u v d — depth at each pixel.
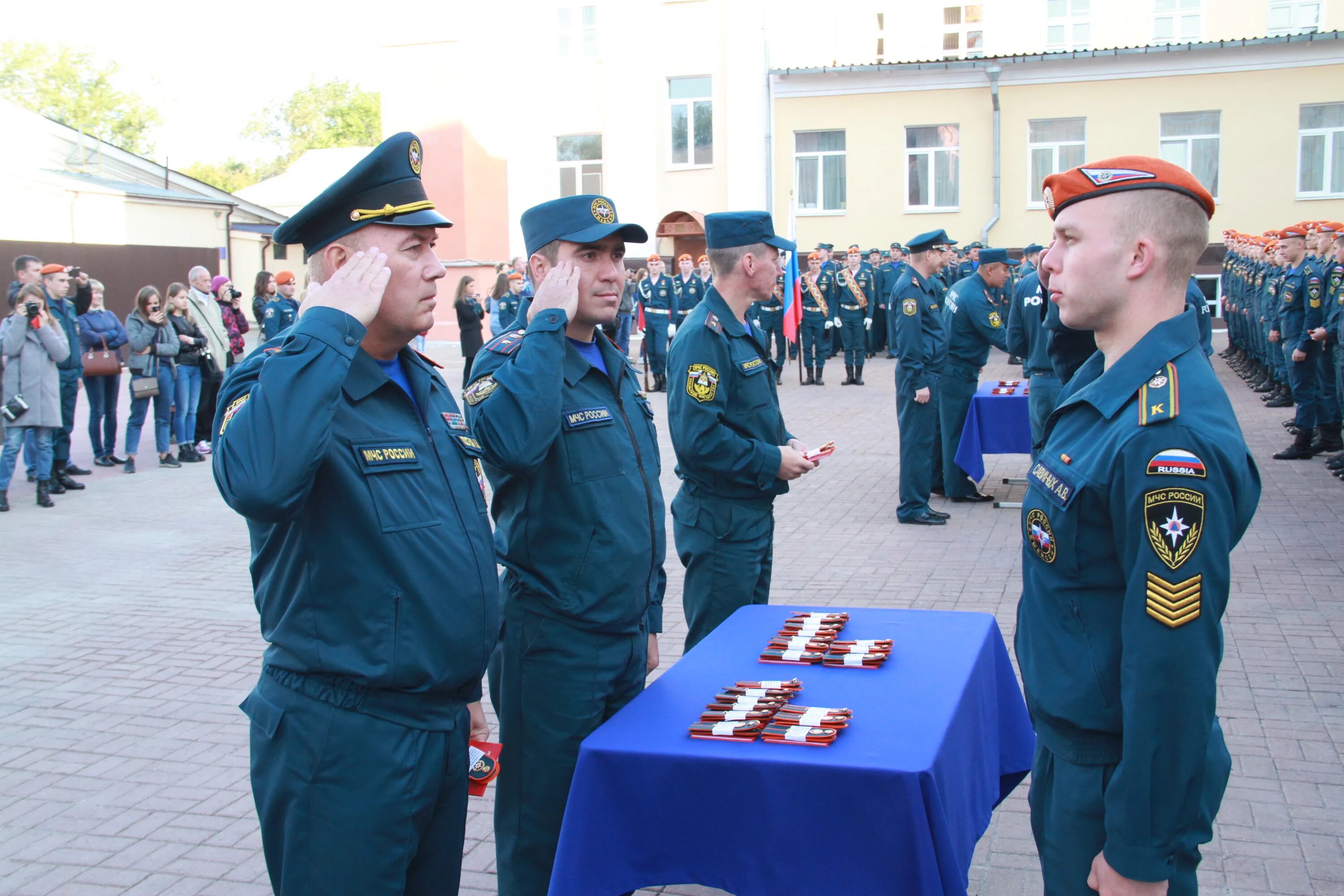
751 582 4.18
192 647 6.05
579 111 25.98
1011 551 7.59
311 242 2.46
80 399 18.41
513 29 25.94
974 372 9.06
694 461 4.09
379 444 2.36
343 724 2.29
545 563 3.06
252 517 2.12
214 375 12.46
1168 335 2.08
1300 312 10.66
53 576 7.53
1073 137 22.91
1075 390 2.41
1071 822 2.16
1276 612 6.02
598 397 3.19
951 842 2.31
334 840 2.27
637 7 25.16
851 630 3.37
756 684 2.85
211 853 3.85
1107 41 29.62
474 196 26.56
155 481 11.06
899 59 32.41
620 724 2.68
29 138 29.09
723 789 2.43
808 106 24.31
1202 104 22.02
